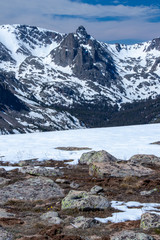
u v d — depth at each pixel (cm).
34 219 1268
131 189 1817
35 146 4081
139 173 2266
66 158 3241
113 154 3253
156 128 6222
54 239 1011
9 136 5588
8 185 1825
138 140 4391
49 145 4156
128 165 2416
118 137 4866
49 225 1173
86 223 1155
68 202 1412
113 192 1752
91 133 5716
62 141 4575
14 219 1262
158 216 1143
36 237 1016
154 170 2409
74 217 1277
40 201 1595
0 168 2502
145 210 1357
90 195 1450
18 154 3419
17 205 1526
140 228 1106
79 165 2889
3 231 1059
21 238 1027
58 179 2092
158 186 1892
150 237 947
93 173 2331
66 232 1088
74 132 6122
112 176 2202
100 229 1116
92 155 2983
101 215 1299
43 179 1903
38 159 3169
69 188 1886
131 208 1424
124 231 995
